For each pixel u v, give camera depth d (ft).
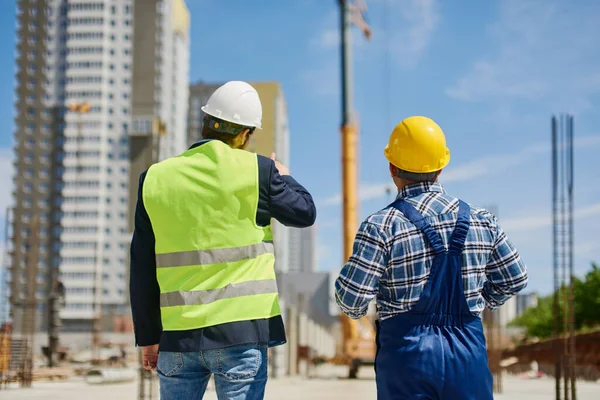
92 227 423.64
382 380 10.60
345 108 159.22
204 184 10.42
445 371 10.26
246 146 11.39
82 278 417.90
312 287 575.38
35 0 442.09
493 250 11.03
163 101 441.27
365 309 10.79
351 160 156.66
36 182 430.20
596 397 60.34
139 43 439.63
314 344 204.74
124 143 433.07
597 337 111.45
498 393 69.26
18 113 434.71
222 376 10.27
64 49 440.45
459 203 10.95
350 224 153.28
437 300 10.46
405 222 10.64
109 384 77.10
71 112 433.07
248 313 10.24
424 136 11.24
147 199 10.54
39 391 63.26
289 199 10.75
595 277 165.48
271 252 10.82
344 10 166.09
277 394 63.67
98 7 439.63
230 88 11.30
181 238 10.40
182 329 10.22
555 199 45.37
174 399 10.52
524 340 202.08
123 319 334.65
